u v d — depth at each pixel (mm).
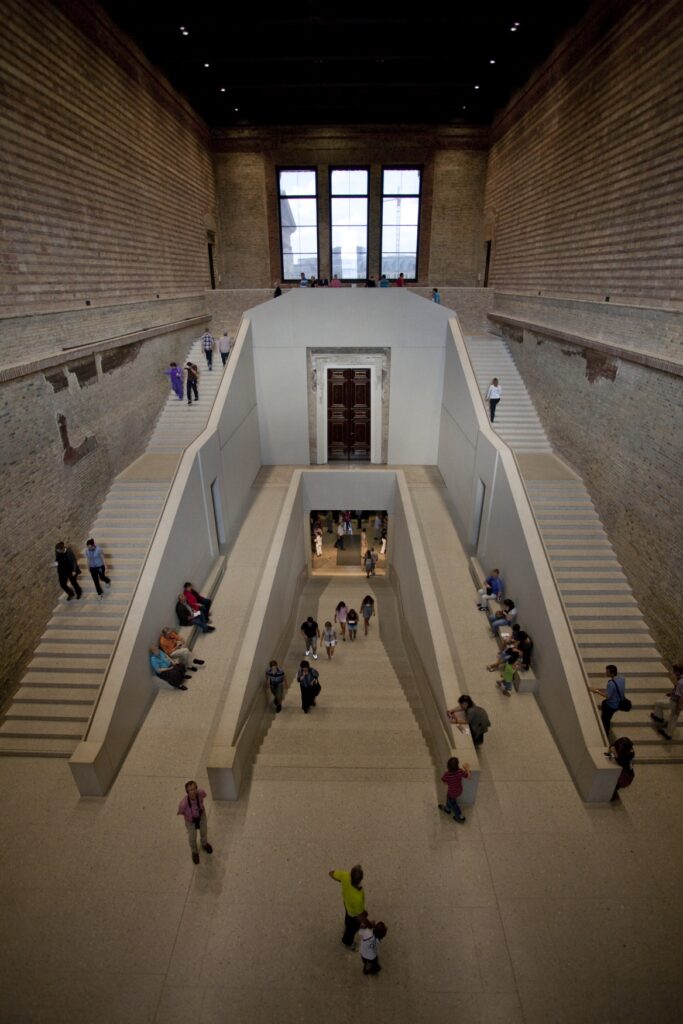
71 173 10461
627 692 8781
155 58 14352
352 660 13000
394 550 17156
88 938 5953
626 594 10203
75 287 10672
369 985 5559
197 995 5500
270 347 16984
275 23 12586
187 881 6496
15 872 6609
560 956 5797
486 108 18797
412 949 5848
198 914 6160
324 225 21422
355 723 9555
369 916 6129
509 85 16625
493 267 19812
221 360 16984
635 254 10109
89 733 7691
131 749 8328
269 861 6711
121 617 9781
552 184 14141
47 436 9641
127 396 12938
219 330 19578
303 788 7734
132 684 8609
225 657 10211
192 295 17891
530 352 15578
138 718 8773
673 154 8883
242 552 13719
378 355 17109
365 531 21781
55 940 5941
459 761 7277
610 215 11039
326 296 16422
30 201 9156
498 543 11672
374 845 6898
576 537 11180
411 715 9906
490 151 19953
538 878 6531
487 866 6664
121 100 12664
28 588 9141
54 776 7855
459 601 11672
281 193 21172
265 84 16250
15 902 6297
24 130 8969
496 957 5785
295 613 15414
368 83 16328
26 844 6926
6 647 8594
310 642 12711
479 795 7566
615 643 9438
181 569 10898
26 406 8992
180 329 16531
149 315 14336
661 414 9195
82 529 10930
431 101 18094
